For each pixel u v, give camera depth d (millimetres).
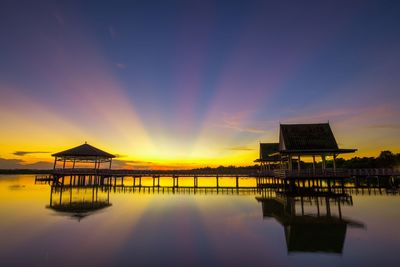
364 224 17609
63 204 26750
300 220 18984
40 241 13672
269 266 10562
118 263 10750
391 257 11438
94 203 27750
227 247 12820
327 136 35344
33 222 18141
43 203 27250
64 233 15219
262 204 26953
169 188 46188
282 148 37062
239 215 20906
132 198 32469
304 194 33594
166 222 18234
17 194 35281
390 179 44781
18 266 10438
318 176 32812
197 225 17391
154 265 10547
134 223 17906
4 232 15461
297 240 13992
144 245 13039
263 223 18094
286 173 33188
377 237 14484
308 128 36625
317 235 14992
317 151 33375
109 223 17875
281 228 16656
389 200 28984
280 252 12141
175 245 13055
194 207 25047
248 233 15438
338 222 18234
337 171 32688
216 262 10914
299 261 11070
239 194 37094
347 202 27578
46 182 60344
